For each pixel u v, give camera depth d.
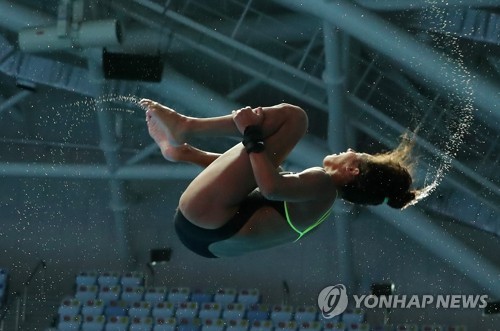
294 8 47.91
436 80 48.69
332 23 47.31
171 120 12.00
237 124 11.52
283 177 11.12
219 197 11.41
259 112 11.58
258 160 11.05
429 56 47.22
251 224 11.62
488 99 48.56
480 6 49.00
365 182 12.02
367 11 46.56
